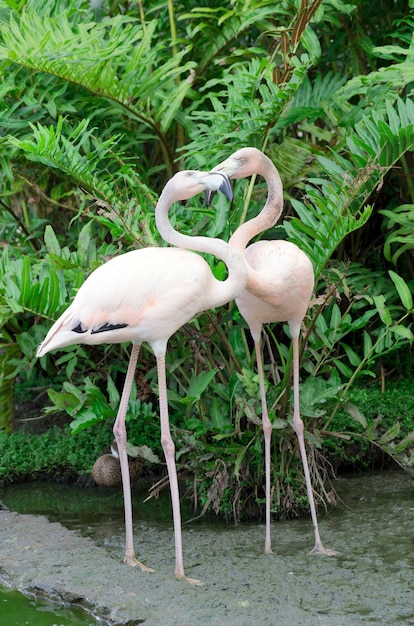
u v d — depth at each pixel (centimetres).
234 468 867
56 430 1155
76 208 1141
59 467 1084
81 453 1075
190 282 710
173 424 968
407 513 877
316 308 898
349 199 836
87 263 912
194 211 931
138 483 1043
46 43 952
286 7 1090
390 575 705
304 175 1027
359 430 1051
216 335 923
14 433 1165
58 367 1272
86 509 952
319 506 909
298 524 860
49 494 1023
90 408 902
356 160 873
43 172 1086
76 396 873
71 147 888
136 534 847
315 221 909
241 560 751
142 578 703
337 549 778
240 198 931
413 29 1096
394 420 1077
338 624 605
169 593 670
